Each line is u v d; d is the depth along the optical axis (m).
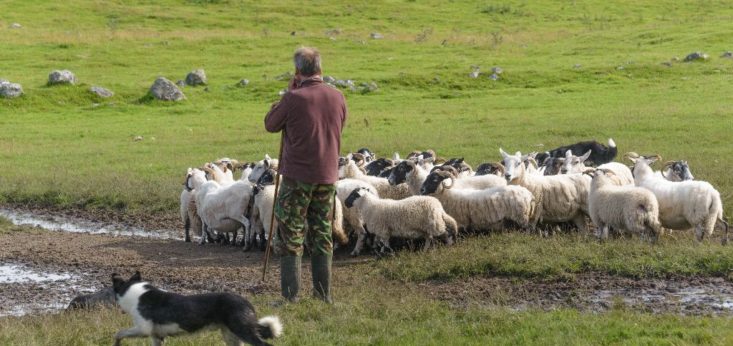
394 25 58.69
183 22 56.78
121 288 8.23
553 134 27.91
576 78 40.41
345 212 14.14
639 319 9.14
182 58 46.28
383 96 38.09
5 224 17.84
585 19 60.47
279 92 39.06
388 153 24.92
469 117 32.41
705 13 61.97
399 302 10.19
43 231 17.34
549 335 8.56
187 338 8.73
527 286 11.34
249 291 11.85
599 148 22.48
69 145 29.09
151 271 13.52
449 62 44.53
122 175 22.72
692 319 9.12
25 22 54.97
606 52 46.94
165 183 20.95
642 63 42.19
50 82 38.53
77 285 12.84
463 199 14.02
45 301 11.93
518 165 14.45
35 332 9.24
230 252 15.02
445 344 8.37
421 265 12.30
